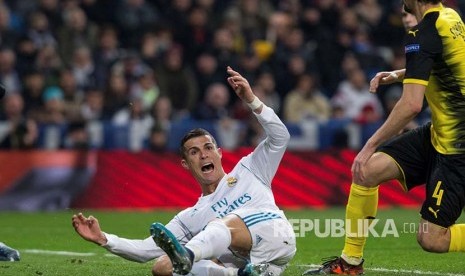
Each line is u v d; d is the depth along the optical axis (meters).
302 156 39.59
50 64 46.38
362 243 19.27
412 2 18.33
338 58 49.72
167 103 42.06
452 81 18.09
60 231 30.95
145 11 51.19
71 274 19.72
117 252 17.78
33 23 47.75
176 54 46.56
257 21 51.38
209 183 18.31
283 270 18.23
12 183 39.62
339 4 51.56
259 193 17.97
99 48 48.12
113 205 39.34
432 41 17.83
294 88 48.12
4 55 45.50
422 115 40.16
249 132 43.03
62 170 39.75
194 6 51.19
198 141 18.27
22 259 22.83
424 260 22.41
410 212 36.16
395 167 18.78
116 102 44.59
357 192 18.97
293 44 49.25
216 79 47.62
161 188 39.47
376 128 43.22
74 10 48.75
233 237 17.00
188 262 15.97
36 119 43.41
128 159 39.66
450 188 18.05
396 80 20.03
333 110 45.81
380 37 51.88
